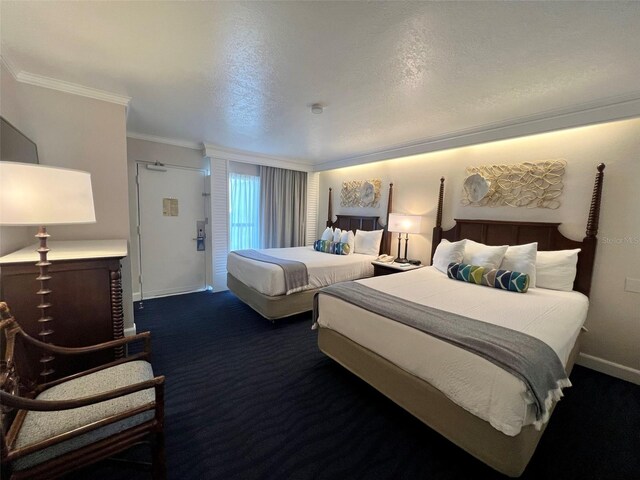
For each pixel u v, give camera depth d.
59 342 1.77
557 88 2.12
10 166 1.18
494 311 1.91
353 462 1.49
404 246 4.20
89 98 2.39
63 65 1.96
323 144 4.02
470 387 1.37
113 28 1.55
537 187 2.84
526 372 1.23
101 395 1.08
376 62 1.84
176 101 2.56
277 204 5.20
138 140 3.85
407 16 1.40
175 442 1.59
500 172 3.12
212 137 3.83
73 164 2.37
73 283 1.79
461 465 1.49
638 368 2.32
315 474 1.42
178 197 4.30
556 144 2.73
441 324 1.63
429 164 3.85
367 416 1.84
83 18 1.46
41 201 1.26
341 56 1.78
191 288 4.57
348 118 2.90
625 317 2.37
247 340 2.91
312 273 3.49
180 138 3.95
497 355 1.32
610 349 2.44
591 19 1.37
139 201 3.95
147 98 2.51
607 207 2.44
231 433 1.67
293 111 2.74
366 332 1.96
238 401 1.96
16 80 2.07
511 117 2.75
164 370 2.32
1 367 1.10
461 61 1.79
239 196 4.86
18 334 1.25
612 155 2.41
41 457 1.03
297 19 1.45
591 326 2.53
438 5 1.32
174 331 3.08
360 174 4.88
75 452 1.08
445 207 3.67
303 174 5.54
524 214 2.96
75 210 1.38
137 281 4.04
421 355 1.60
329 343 2.35
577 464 1.52
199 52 1.78
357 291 2.29
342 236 4.55
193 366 2.39
